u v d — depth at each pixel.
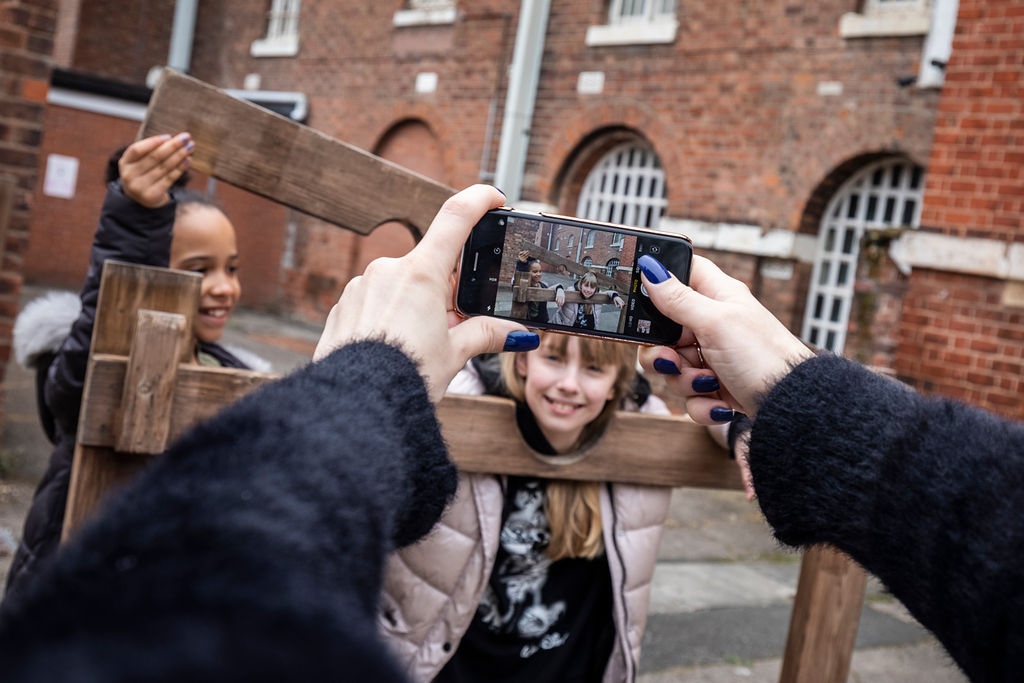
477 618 1.86
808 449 0.78
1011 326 5.25
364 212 1.68
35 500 1.99
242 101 1.64
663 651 3.77
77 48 14.55
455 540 1.77
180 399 1.56
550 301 1.17
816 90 8.01
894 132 7.53
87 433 1.56
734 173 8.52
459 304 1.16
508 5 10.56
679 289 1.01
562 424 1.83
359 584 0.46
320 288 12.52
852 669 3.81
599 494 1.90
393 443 0.59
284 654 0.35
